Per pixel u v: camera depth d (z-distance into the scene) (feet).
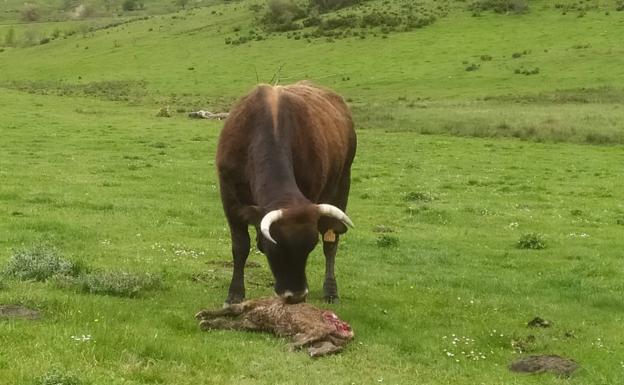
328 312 31.78
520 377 28.99
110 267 41.83
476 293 43.55
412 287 43.55
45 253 40.11
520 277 48.96
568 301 43.04
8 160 92.32
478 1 290.97
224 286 39.68
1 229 52.65
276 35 281.54
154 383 24.56
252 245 53.01
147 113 162.91
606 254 57.16
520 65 207.41
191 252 48.91
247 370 26.89
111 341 27.43
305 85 40.52
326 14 304.71
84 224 56.85
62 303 31.83
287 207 28.30
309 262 49.19
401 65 220.43
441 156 111.14
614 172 98.99
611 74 189.06
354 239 58.59
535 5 279.69
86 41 323.16
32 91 214.07
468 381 28.19
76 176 82.48
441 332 34.14
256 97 33.81
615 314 40.34
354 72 217.15
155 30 324.39
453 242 60.13
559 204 78.64
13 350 25.13
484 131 134.51
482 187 88.02
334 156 36.55
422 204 76.79
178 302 35.40
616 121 138.62
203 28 314.35
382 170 98.17
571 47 222.28
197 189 78.64
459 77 200.85
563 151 117.19
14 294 32.68
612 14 256.73
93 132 126.11
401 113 155.02
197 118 155.84
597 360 31.40
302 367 27.61
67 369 24.13
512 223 68.33
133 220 60.18
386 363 29.22
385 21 273.13
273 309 31.09
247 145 32.58
